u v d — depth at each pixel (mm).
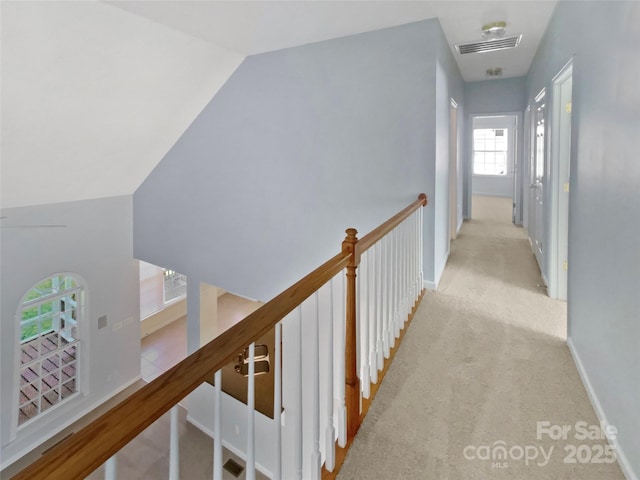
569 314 2619
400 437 1868
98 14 3031
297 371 1379
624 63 1621
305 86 4105
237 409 4668
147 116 4594
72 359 6238
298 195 4379
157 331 8867
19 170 4383
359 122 3838
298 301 1321
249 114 4594
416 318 3135
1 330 5082
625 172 1615
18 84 3273
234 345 1034
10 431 5297
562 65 2945
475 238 5785
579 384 2250
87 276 6066
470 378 2328
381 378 2320
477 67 5344
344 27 3547
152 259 6281
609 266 1810
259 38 3803
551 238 3496
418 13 3264
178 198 5648
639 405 1473
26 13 2756
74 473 663
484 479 1623
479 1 3082
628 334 1580
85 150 4637
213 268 5426
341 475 1656
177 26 3439
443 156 4004
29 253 5297
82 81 3592
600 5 1935
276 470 1306
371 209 3904
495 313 3213
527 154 6223
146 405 800
